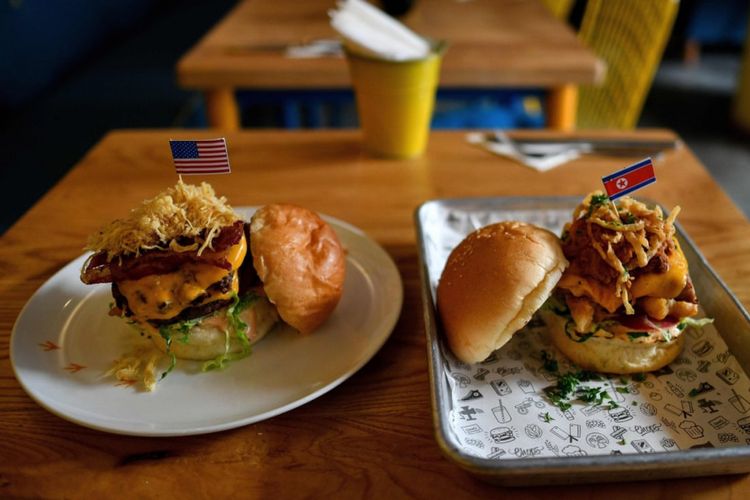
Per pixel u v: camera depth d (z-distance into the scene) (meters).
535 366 0.43
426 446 0.38
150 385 0.41
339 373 0.41
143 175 0.70
